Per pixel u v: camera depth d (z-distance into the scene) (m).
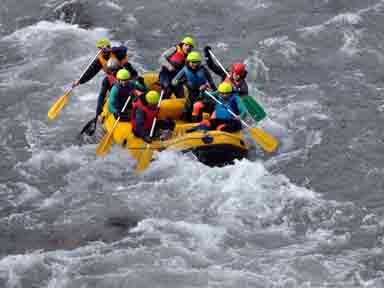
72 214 41.16
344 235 38.66
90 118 51.97
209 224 39.81
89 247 38.03
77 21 68.06
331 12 66.44
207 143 43.69
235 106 45.59
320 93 54.00
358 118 50.31
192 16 68.12
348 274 35.50
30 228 40.03
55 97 54.88
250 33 64.25
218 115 45.69
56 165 46.12
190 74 47.31
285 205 41.34
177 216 40.59
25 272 35.91
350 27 63.44
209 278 35.25
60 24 67.75
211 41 63.31
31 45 63.56
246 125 45.22
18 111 52.88
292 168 45.22
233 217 40.34
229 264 36.44
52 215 41.12
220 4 69.81
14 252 37.94
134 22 67.38
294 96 53.78
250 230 39.31
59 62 60.38
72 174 45.09
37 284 35.16
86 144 48.62
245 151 45.03
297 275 35.50
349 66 57.81
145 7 69.94
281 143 47.88
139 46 63.31
